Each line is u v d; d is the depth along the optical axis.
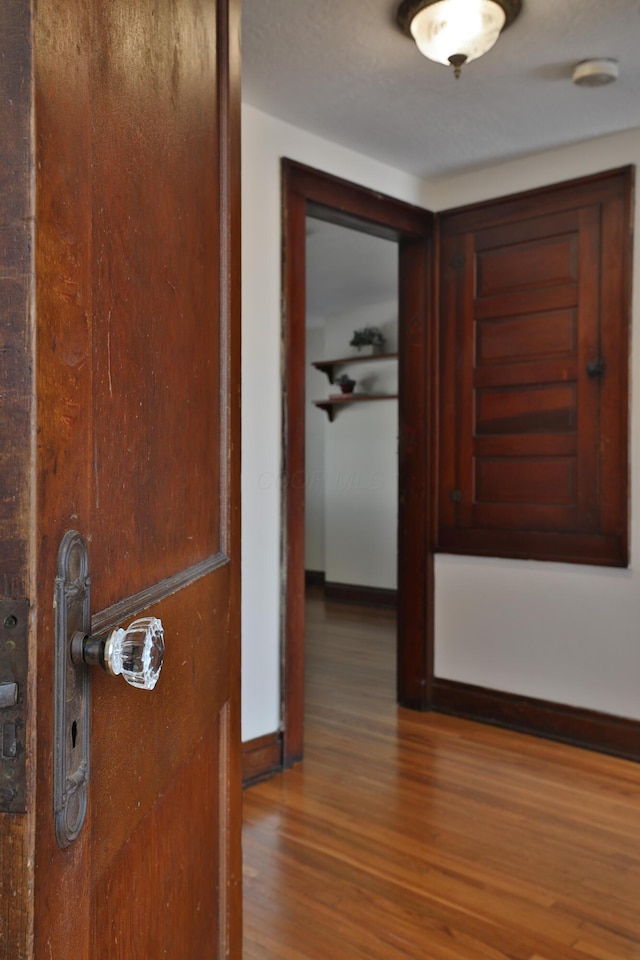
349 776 2.74
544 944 1.74
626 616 2.97
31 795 0.45
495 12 2.00
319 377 7.01
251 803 2.50
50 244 0.48
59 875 0.50
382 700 3.68
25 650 0.45
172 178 0.79
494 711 3.32
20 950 0.45
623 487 2.97
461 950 1.72
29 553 0.46
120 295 0.63
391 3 2.03
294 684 2.85
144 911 0.72
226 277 1.04
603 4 2.04
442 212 3.46
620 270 2.97
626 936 1.78
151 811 0.74
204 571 0.92
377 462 6.32
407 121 2.82
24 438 0.45
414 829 2.31
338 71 2.43
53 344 0.48
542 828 2.33
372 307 6.33
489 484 3.36
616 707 2.98
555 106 2.70
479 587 3.38
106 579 0.60
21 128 0.45
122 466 0.64
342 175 3.06
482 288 3.37
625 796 2.57
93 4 0.57
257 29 2.16
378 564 6.35
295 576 2.88
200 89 0.92
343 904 1.89
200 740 0.92
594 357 3.04
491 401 3.35
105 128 0.59
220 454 1.04
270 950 1.71
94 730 0.56
